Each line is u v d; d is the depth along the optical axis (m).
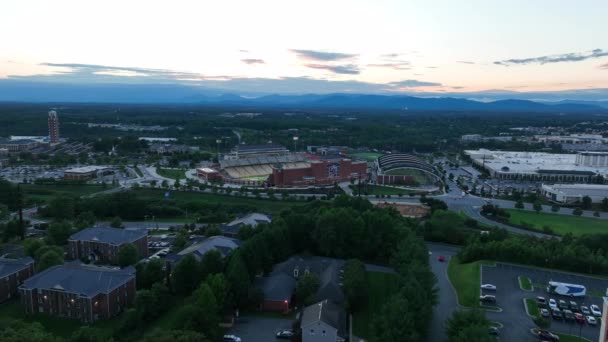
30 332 98.44
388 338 99.56
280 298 131.25
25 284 130.75
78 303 126.12
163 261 158.50
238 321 125.06
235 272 129.62
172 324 112.62
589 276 154.38
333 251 171.25
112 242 169.50
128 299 136.25
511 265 162.62
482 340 91.94
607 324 86.56
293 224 177.88
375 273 158.50
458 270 161.38
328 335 109.00
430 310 113.50
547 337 112.12
